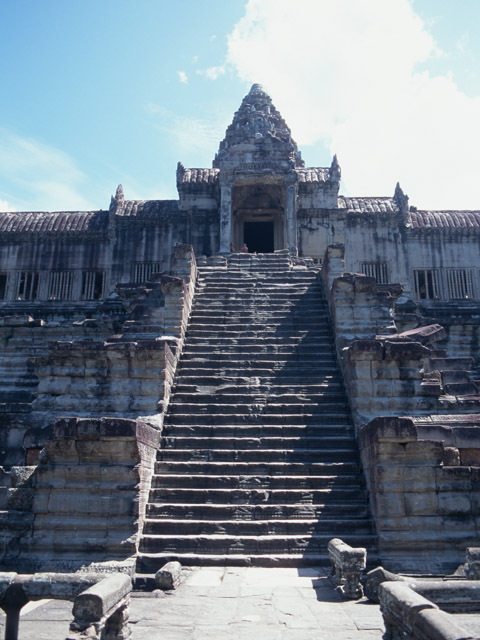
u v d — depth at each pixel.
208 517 10.09
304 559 9.08
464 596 5.33
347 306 15.56
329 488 10.73
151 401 12.60
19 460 14.82
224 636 5.81
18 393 19.80
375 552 9.44
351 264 27.69
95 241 28.88
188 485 10.81
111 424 9.85
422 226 28.03
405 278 27.47
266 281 19.30
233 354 14.96
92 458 9.97
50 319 26.95
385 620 5.05
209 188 28.75
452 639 3.86
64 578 5.44
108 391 12.76
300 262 21.70
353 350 12.62
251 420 12.61
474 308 26.20
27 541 9.50
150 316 15.64
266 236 34.25
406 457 9.85
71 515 9.71
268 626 6.12
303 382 13.95
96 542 9.39
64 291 28.39
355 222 28.22
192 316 16.95
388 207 28.62
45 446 9.97
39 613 6.88
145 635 5.86
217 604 7.05
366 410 12.32
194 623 6.26
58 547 9.44
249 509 10.14
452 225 28.08
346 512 10.14
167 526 9.83
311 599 7.24
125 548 9.34
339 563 7.58
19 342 21.38
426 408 12.37
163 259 28.11
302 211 28.05
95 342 13.01
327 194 28.45
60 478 9.91
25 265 28.83
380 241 28.00
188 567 8.97
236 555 9.26
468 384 13.31
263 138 27.19
